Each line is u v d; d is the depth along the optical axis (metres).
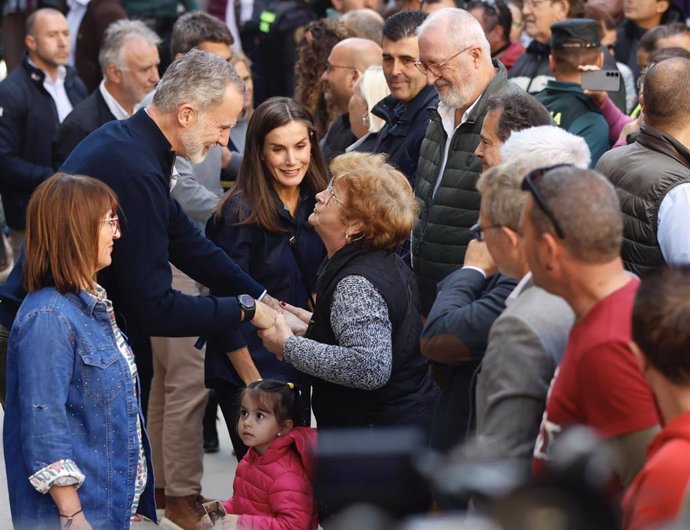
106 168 6.00
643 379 3.77
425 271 7.24
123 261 6.03
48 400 5.16
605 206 3.88
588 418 3.87
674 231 6.03
